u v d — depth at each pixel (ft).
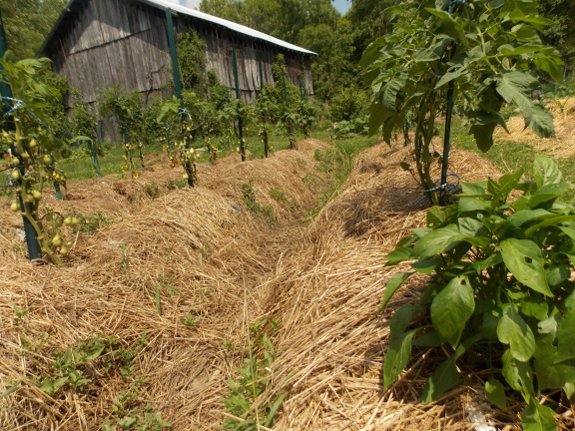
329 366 6.04
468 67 7.90
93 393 7.24
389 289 4.92
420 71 8.65
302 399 5.56
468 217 4.91
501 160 18.72
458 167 14.48
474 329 5.12
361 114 55.72
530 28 8.01
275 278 10.67
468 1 8.66
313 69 128.16
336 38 134.31
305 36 135.13
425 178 10.22
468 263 4.71
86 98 64.64
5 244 11.37
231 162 29.32
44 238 9.77
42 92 9.22
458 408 4.71
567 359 3.88
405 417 4.75
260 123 32.17
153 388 7.70
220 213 14.69
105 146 59.98
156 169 29.86
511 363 4.16
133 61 58.29
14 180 9.36
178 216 13.33
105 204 17.21
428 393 4.74
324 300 7.80
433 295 5.06
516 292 4.59
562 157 19.29
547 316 4.36
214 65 59.41
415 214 10.30
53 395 6.65
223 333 9.11
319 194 21.45
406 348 4.75
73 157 48.42
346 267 8.64
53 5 80.33
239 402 6.33
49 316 7.98
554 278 4.14
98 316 8.53
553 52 7.52
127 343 8.24
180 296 10.02
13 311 7.72
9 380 6.38
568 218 4.00
